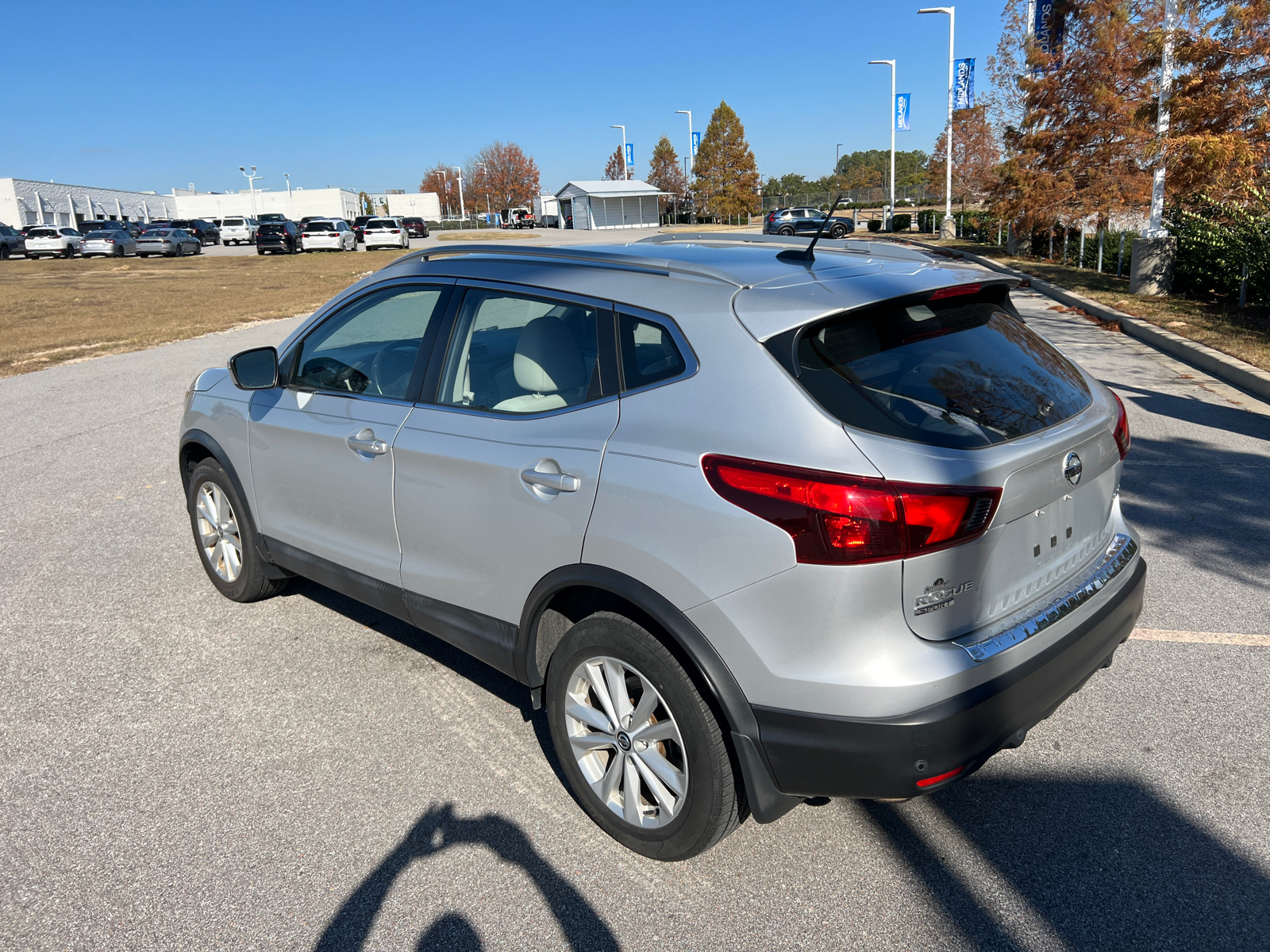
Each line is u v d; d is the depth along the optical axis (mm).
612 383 2619
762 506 2184
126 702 3596
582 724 2768
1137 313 12672
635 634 2482
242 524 4164
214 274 31703
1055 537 2549
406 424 3184
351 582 3580
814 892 2514
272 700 3600
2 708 3566
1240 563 4613
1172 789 2908
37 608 4484
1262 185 13711
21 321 17750
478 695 3617
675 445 2375
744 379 2330
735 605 2250
